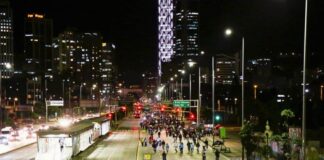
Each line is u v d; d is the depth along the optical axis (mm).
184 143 83625
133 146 80250
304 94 31094
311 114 91688
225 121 118750
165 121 138750
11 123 122938
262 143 54344
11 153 64875
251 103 110875
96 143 82188
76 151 57719
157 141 74688
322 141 61031
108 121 112500
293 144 47406
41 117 164625
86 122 75875
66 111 196125
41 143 50500
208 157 61750
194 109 152125
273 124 87812
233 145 74750
